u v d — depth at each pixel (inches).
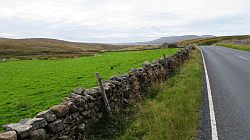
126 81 510.9
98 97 407.2
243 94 579.5
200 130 369.4
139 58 1795.0
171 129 357.1
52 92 831.7
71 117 328.5
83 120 359.6
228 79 776.3
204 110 462.3
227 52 2001.7
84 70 1369.3
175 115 406.6
